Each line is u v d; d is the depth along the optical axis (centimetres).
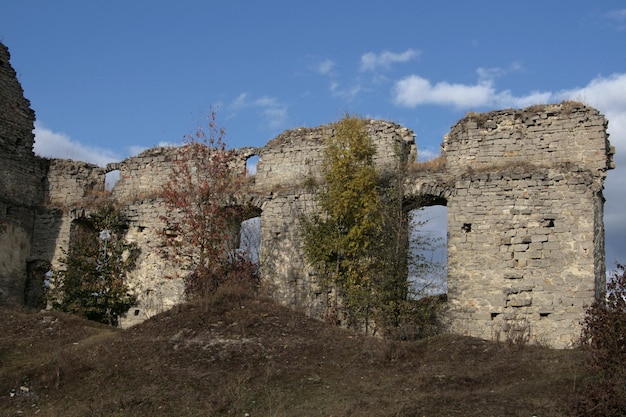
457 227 2652
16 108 3272
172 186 3109
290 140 3048
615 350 1695
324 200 2792
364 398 1781
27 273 3203
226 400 1788
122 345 2155
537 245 2559
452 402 1709
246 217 3066
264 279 2861
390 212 2675
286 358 2047
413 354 2109
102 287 3003
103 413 1747
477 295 2575
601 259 2623
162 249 3027
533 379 1872
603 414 1597
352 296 2589
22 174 3250
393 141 2888
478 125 2756
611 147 2672
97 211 3155
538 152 2670
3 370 2045
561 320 2478
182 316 2355
